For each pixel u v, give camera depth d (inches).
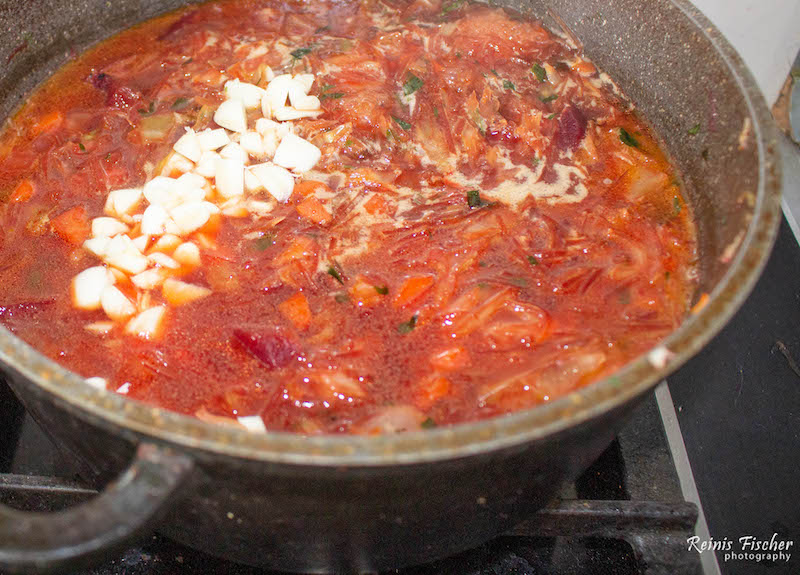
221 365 12.6
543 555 14.1
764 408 15.3
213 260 13.6
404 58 16.7
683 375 15.8
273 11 18.0
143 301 13.1
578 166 15.0
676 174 14.9
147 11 17.6
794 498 14.4
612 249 13.9
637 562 13.9
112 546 10.1
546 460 11.4
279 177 14.3
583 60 16.7
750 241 11.6
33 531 10.0
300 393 12.3
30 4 15.8
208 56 16.8
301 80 15.8
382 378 12.5
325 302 13.1
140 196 14.2
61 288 13.4
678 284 13.5
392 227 14.0
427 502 11.2
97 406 10.4
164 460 10.3
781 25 18.5
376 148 15.1
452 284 13.3
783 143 18.4
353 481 10.7
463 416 12.2
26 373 10.6
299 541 11.8
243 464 10.4
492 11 17.6
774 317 15.7
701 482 14.9
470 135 15.2
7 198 14.5
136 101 15.9
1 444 14.9
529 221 14.2
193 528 11.9
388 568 12.9
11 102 15.9
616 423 11.8
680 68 14.7
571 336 12.9
